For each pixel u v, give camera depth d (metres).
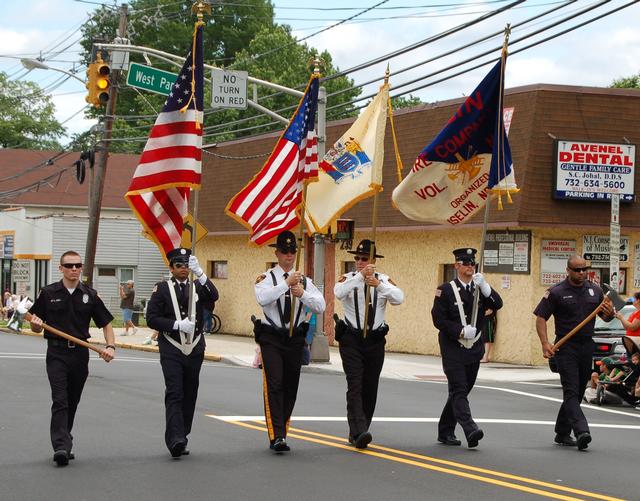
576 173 23.91
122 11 30.53
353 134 12.75
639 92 24.62
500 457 10.63
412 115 27.58
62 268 10.12
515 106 24.58
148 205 11.47
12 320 39.12
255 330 10.88
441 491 8.80
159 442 11.41
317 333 23.70
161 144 11.42
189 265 10.32
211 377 19.38
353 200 12.59
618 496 8.73
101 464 10.02
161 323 10.27
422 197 12.24
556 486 9.09
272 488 8.88
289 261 10.77
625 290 25.09
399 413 14.42
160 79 24.08
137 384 17.92
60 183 58.06
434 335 26.98
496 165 11.80
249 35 65.12
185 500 8.41
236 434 12.02
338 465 9.98
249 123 55.66
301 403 15.30
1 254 54.00
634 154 24.31
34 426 12.62
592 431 13.20
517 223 23.67
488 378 21.59
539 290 24.36
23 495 8.59
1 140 81.31
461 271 11.26
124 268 49.44
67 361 10.13
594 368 17.81
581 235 24.59
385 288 10.96
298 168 12.23
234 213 12.30
